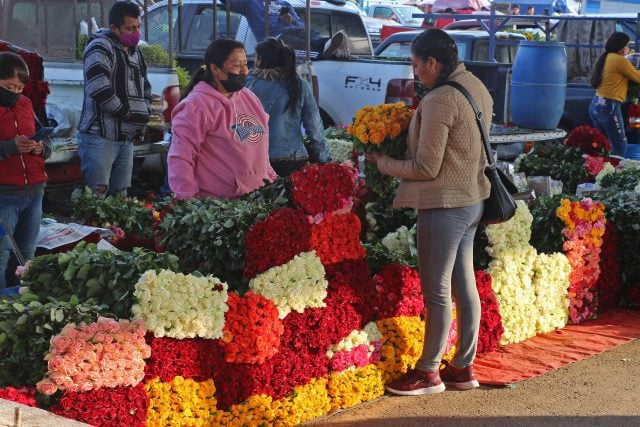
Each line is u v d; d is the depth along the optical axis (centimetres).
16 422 334
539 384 582
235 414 467
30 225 607
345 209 527
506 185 546
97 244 557
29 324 412
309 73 1027
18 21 947
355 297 529
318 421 507
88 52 741
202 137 557
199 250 502
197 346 450
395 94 1123
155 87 909
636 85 1276
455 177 507
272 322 480
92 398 403
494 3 1372
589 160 941
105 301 447
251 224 503
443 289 528
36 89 741
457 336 561
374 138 524
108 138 751
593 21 1541
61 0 940
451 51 506
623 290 768
